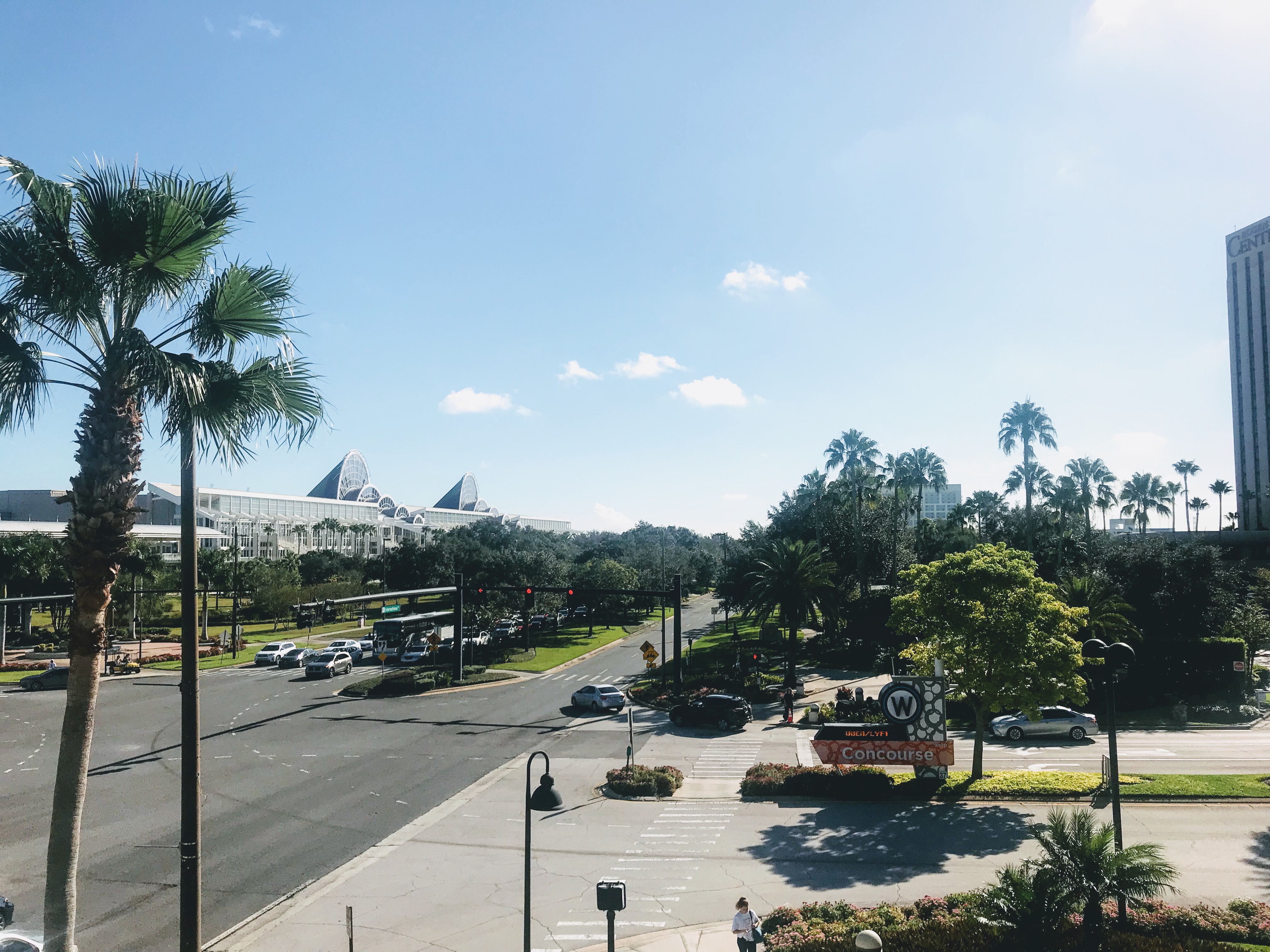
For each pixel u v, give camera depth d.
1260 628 48.38
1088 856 14.05
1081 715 35.91
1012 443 70.50
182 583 11.96
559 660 65.19
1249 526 142.88
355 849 21.66
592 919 17.11
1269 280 140.25
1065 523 72.81
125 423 10.97
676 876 19.58
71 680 10.77
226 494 164.12
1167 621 47.50
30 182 10.59
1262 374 140.88
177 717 41.28
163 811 25.09
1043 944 12.94
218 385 11.48
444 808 25.56
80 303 10.47
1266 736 36.91
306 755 33.09
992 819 23.56
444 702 46.56
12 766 30.83
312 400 12.51
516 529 122.88
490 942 16.11
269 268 12.05
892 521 81.62
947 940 13.08
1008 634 26.28
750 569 75.00
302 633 85.88
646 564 110.12
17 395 10.58
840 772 27.38
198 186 11.05
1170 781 26.11
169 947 15.67
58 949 10.46
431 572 97.25
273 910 17.62
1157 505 111.12
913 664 29.86
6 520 140.62
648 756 33.03
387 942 16.09
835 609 55.22
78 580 10.73
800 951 13.72
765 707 45.25
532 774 29.91
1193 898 17.23
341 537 175.50
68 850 10.62
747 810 25.12
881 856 20.66
